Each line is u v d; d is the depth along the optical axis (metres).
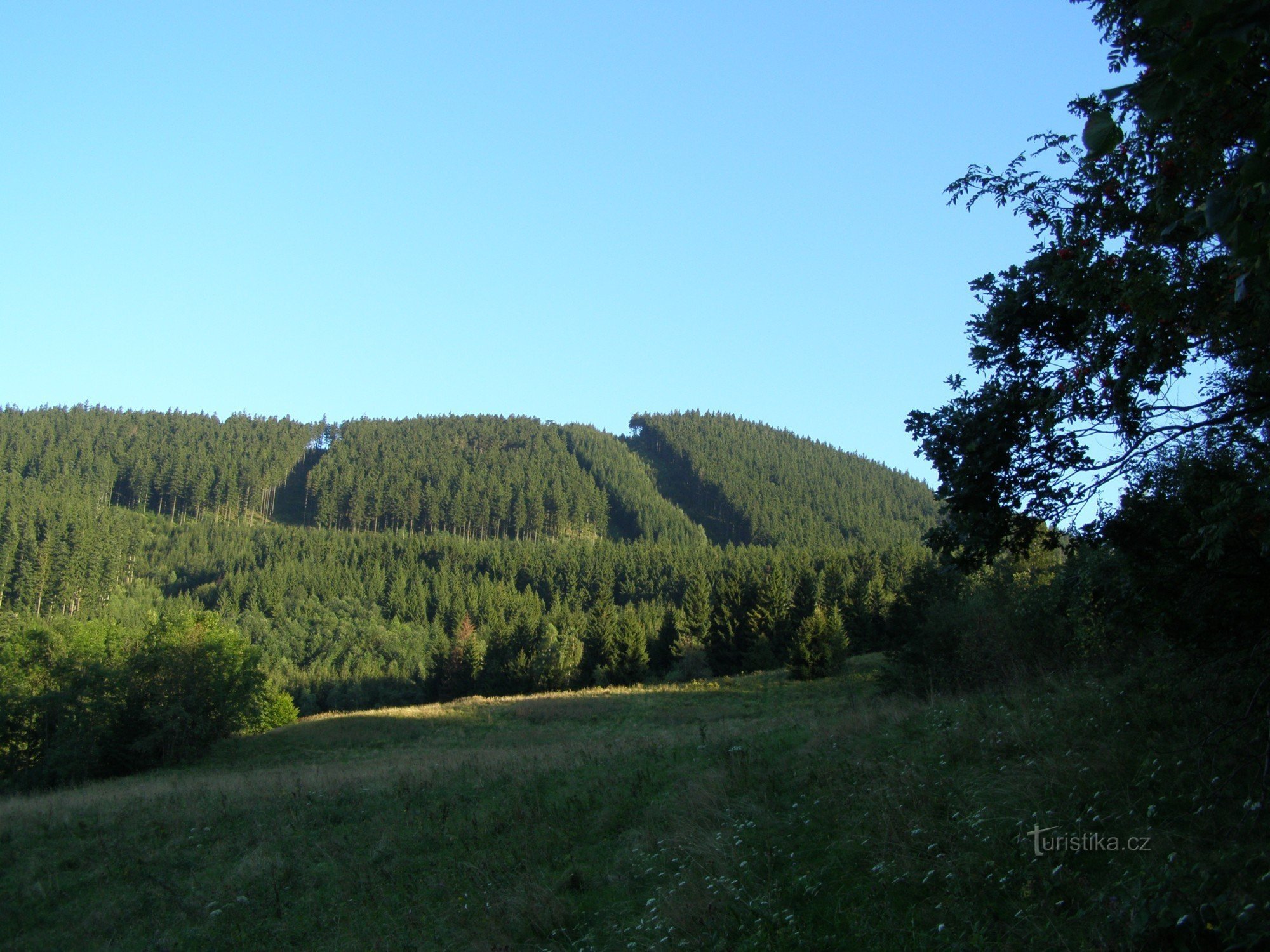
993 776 8.16
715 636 71.38
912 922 5.86
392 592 125.56
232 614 115.19
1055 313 7.04
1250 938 4.33
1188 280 5.81
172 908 9.91
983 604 19.31
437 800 12.81
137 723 34.47
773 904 6.66
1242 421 6.62
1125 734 8.12
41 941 9.59
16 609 107.19
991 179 7.11
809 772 9.85
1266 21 2.67
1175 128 5.08
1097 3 6.00
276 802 14.32
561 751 16.42
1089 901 5.47
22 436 195.75
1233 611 7.08
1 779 34.03
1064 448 7.01
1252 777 6.42
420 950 7.79
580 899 8.17
